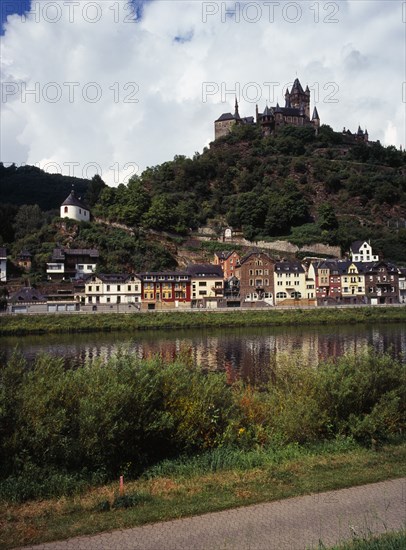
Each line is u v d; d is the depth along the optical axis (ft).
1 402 51.21
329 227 536.83
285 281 410.72
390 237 531.09
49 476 50.49
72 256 424.46
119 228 500.33
